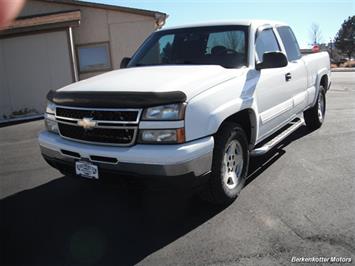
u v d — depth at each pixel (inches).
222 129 164.9
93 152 150.9
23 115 536.7
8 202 189.9
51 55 534.0
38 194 199.3
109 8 570.3
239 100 172.2
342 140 276.8
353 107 426.0
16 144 333.7
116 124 147.2
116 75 184.1
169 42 218.8
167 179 141.3
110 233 154.7
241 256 133.5
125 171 145.7
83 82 180.4
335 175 206.7
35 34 526.9
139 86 154.5
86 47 582.9
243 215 163.6
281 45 236.1
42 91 542.6
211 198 166.4
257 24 214.8
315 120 303.9
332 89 660.7
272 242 141.3
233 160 176.4
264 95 197.9
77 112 158.1
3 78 532.7
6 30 514.0
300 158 237.3
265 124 204.1
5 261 137.2
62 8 580.7
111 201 186.1
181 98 144.1
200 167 147.6
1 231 159.3
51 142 168.1
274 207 170.1
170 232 153.3
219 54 199.5
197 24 222.5
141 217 167.6
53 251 142.8
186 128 144.2
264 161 234.2
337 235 144.5
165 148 141.4
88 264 133.9
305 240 141.9
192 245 142.6
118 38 582.6
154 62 213.8
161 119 142.9
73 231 157.3
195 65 189.6
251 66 192.9
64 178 222.5
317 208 167.6
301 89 257.6
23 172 239.6
